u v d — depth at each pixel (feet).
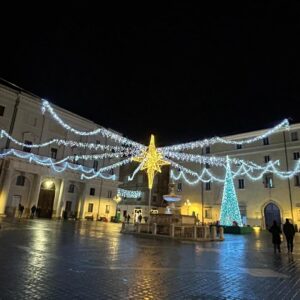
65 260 30.37
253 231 113.91
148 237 67.15
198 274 27.48
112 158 169.78
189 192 170.91
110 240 54.60
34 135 132.77
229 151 160.35
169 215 73.87
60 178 141.49
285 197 137.59
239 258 40.32
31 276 22.52
